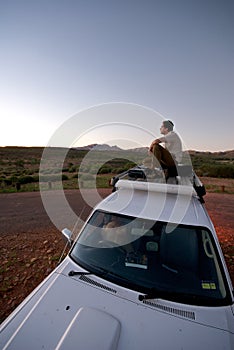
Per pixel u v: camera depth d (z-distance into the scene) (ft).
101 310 5.55
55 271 7.00
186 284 6.30
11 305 10.09
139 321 5.34
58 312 5.52
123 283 6.42
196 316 5.52
